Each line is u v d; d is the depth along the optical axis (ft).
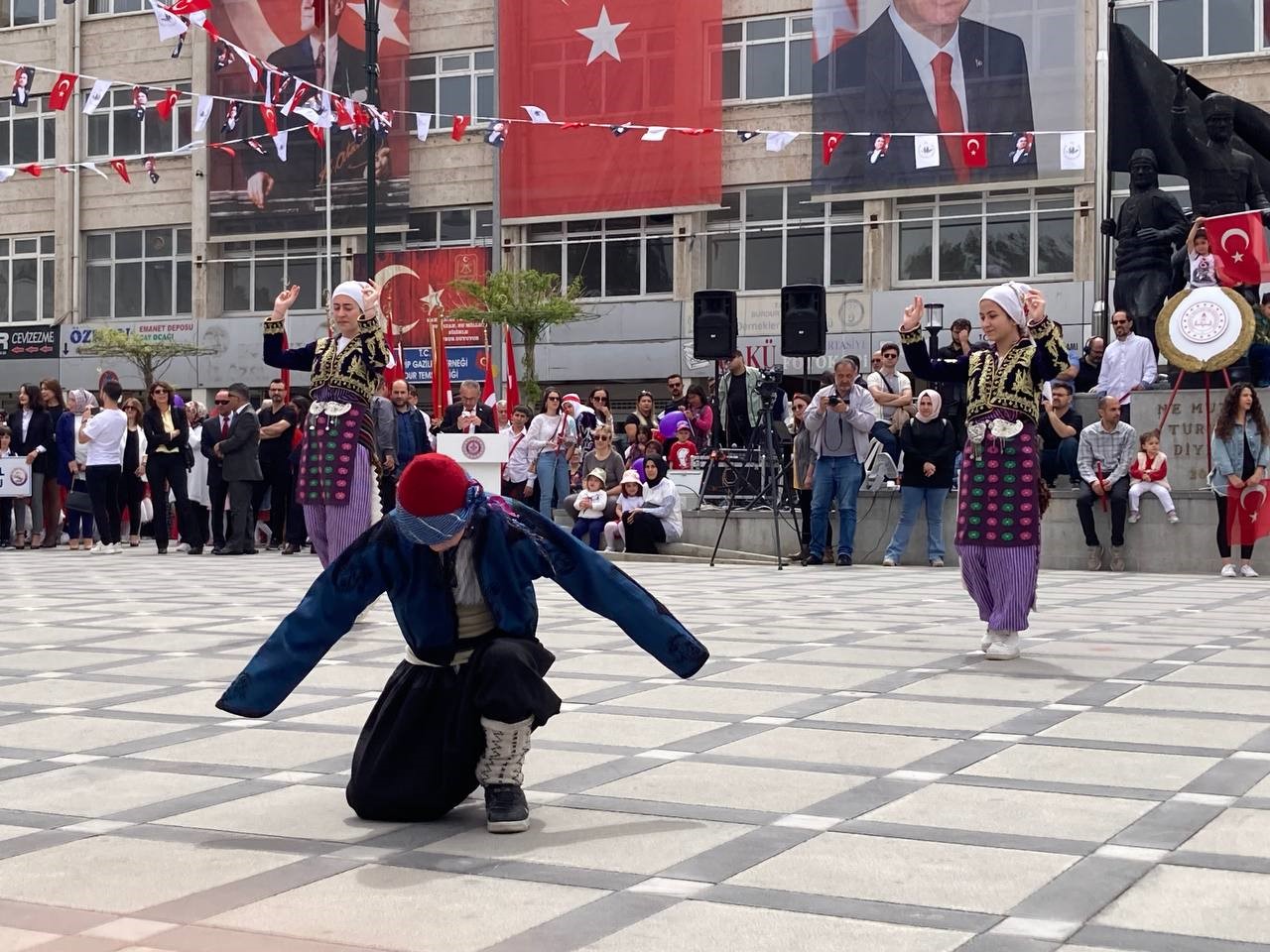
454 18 119.75
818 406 53.47
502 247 118.93
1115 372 59.00
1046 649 27.73
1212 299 53.83
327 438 28.84
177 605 36.81
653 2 112.98
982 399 26.32
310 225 123.13
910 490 53.83
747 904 11.98
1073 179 101.91
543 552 14.74
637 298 115.96
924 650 27.53
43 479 66.49
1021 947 10.93
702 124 112.57
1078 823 14.51
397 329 121.08
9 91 133.18
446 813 15.16
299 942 11.18
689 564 54.85
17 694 22.52
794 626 31.76
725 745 18.37
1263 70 99.09
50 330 130.93
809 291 57.57
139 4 129.08
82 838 14.28
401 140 120.88
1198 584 46.03
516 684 14.29
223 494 61.05
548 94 115.65
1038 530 26.20
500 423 66.49
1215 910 11.78
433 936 11.28
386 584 14.89
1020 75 102.53
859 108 106.73
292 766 17.51
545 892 12.39
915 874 12.82
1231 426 49.49
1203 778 16.42
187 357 127.44
